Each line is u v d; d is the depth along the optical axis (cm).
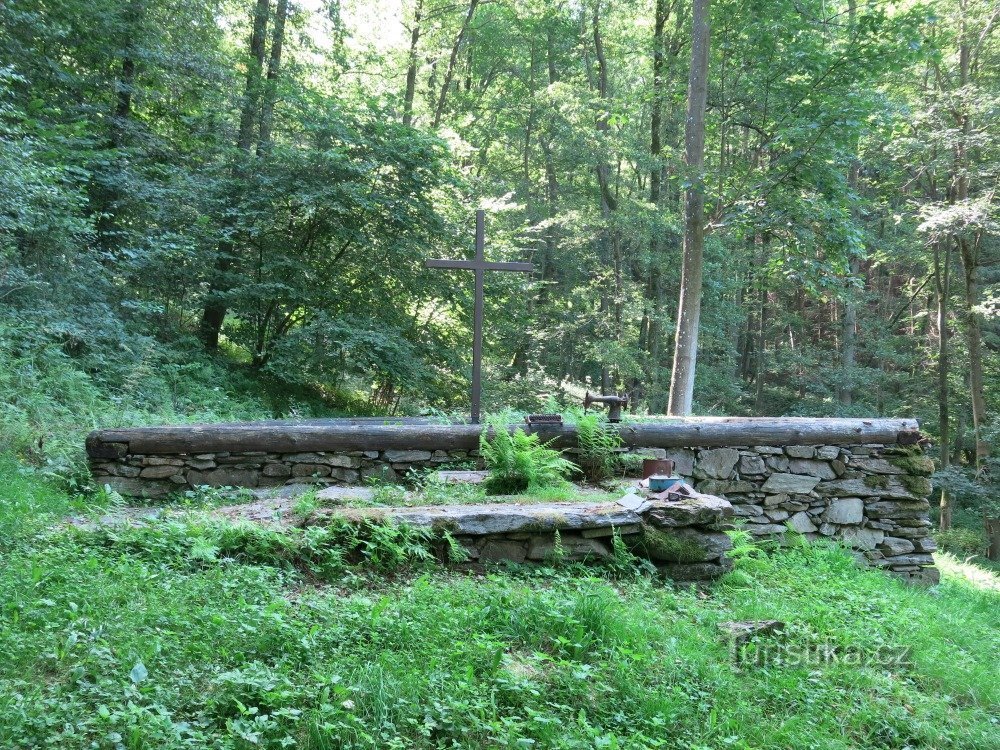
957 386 2595
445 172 1759
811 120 1367
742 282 2500
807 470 842
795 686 457
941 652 552
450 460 815
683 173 1388
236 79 1758
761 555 710
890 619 598
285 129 1828
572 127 2169
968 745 438
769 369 3030
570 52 2783
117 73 1576
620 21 2502
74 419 1029
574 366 2872
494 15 2812
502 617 480
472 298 1848
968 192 2162
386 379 1789
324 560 555
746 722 416
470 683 397
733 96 1545
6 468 750
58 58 1491
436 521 585
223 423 926
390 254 1736
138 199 1442
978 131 1884
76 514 660
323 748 335
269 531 560
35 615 414
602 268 2444
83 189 1197
